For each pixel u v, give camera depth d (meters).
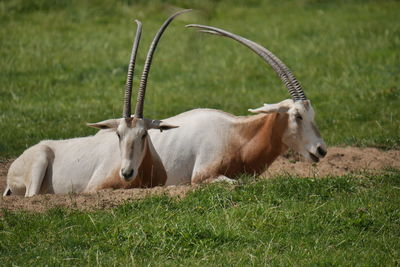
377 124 39.47
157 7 77.31
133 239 20.02
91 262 18.77
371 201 23.34
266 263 18.58
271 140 27.22
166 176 27.69
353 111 43.03
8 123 40.47
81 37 66.50
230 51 62.50
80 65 57.44
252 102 46.38
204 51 62.69
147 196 23.55
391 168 29.00
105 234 20.50
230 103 45.97
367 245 20.06
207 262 18.72
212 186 24.33
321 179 25.39
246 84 52.66
